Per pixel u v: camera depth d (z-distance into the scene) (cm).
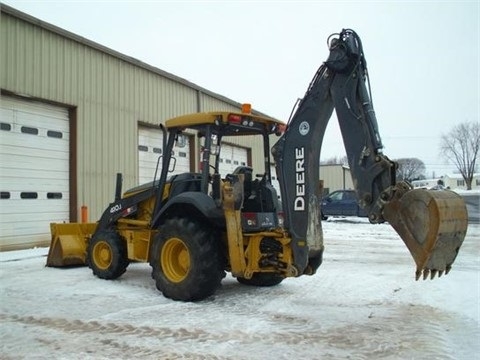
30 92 1077
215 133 634
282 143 545
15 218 1062
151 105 1465
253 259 566
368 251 1086
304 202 529
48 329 468
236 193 557
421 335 443
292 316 511
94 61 1256
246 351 402
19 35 1056
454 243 418
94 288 668
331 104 526
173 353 398
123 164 1339
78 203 1190
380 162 450
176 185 660
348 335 445
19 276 768
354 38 488
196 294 568
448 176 7319
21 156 1078
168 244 599
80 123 1207
